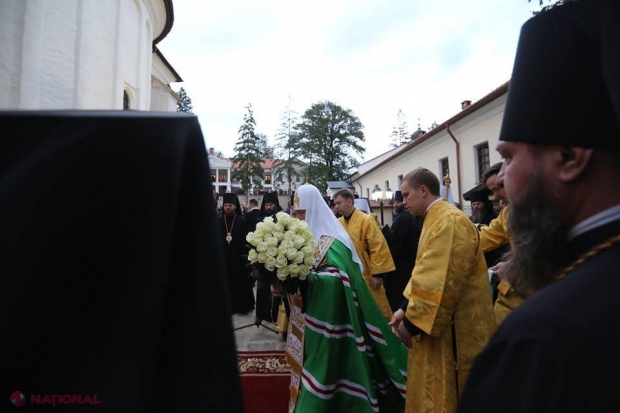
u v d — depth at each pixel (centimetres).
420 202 239
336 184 1961
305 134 4469
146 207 52
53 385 48
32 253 48
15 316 47
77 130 52
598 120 62
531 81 71
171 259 53
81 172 51
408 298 222
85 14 702
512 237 78
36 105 586
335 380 250
